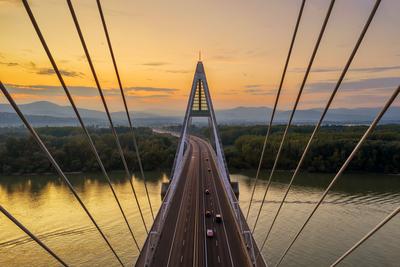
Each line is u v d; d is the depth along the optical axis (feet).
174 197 173.58
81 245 131.64
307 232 143.33
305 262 117.50
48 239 136.87
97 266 116.16
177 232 118.73
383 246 129.18
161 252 100.22
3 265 116.37
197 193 181.78
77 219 159.74
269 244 131.64
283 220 158.30
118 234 142.61
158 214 126.00
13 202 188.85
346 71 34.68
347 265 114.93
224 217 136.98
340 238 137.08
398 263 116.06
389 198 198.49
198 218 135.54
